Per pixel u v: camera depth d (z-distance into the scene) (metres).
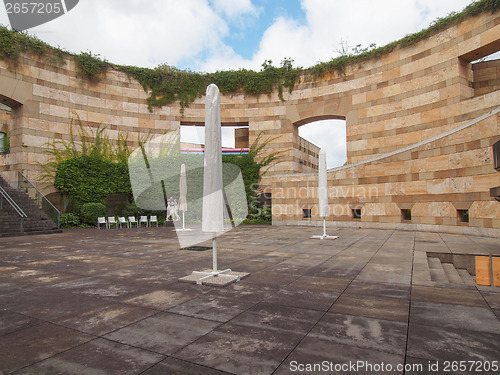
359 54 23.39
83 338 3.50
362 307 4.48
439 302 4.66
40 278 6.34
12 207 16.84
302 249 10.12
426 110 20.28
